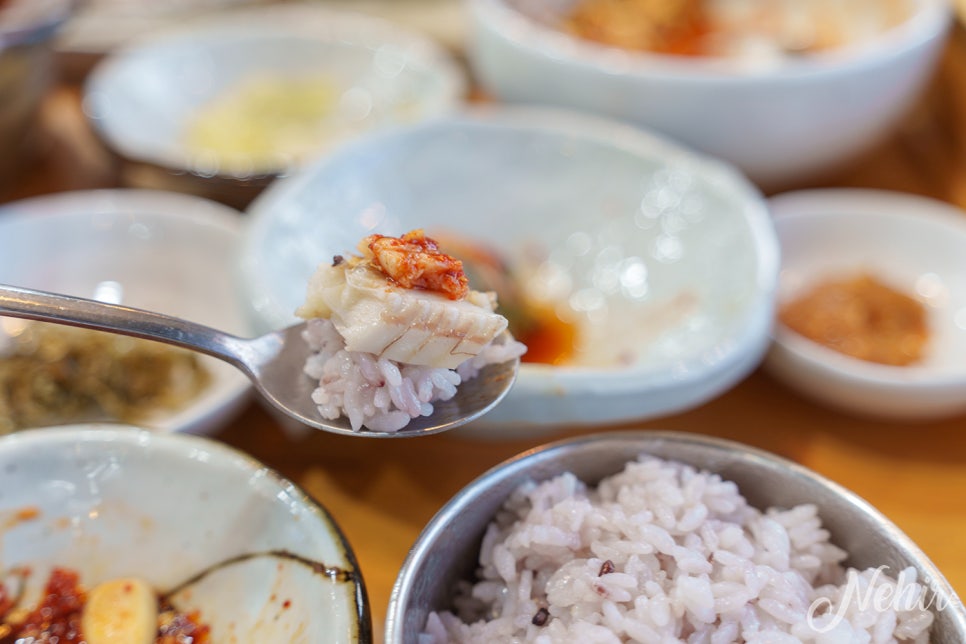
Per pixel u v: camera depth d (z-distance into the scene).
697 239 0.29
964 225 0.33
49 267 0.31
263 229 0.27
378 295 0.17
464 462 0.26
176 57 0.42
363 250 0.18
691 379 0.24
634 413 0.23
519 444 0.27
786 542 0.19
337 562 0.18
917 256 0.33
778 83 0.32
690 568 0.18
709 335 0.26
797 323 0.30
